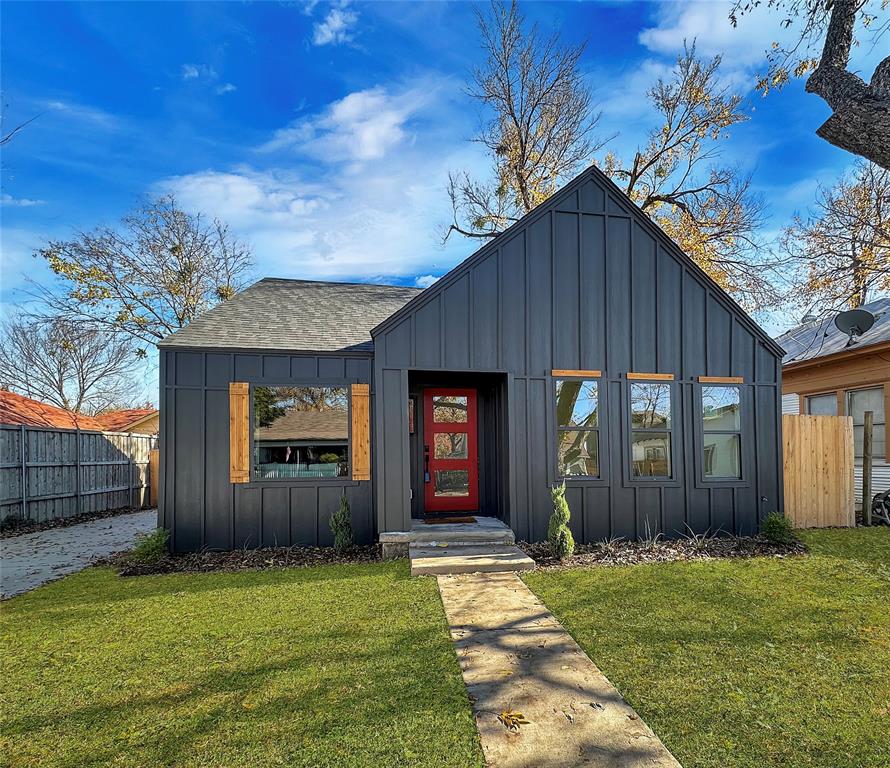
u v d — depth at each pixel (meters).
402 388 7.54
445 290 7.73
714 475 8.32
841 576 5.87
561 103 15.16
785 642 4.07
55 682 3.60
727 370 8.47
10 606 5.32
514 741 2.83
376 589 5.66
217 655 3.99
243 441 7.70
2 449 10.69
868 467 9.34
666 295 8.39
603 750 2.75
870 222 14.86
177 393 7.57
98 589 5.89
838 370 11.05
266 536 7.73
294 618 4.77
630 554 7.10
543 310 8.02
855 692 3.29
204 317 8.73
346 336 8.57
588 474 7.99
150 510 14.72
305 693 3.37
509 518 7.74
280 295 10.16
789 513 9.02
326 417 7.99
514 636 4.30
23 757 2.77
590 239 8.24
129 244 19.88
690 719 3.03
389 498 7.38
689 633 4.29
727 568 6.33
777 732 2.88
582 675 3.59
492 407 8.95
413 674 3.63
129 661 3.92
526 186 15.83
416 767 2.63
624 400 8.13
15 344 26.66
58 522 11.74
